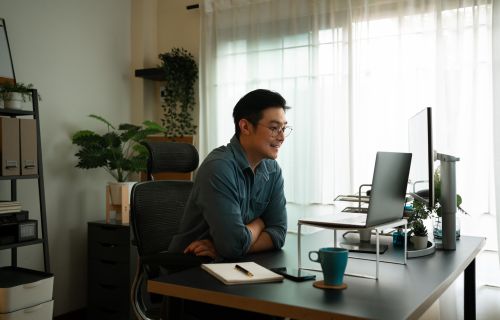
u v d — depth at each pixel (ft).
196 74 12.67
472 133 8.96
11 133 8.81
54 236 11.12
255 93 5.38
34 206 10.67
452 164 5.75
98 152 10.91
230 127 11.87
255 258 5.06
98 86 12.19
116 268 10.70
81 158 10.89
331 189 10.50
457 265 4.76
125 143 12.50
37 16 10.71
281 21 11.13
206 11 12.16
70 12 11.47
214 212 4.98
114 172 12.52
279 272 4.21
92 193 12.03
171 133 12.85
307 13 10.80
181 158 6.75
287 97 10.98
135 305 5.94
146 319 5.94
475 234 8.93
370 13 10.19
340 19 10.44
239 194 5.32
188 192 6.88
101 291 10.96
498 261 8.80
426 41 9.50
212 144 12.10
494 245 8.86
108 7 12.48
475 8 8.96
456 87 9.11
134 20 13.14
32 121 9.21
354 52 10.30
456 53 9.11
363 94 10.18
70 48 11.48
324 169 10.59
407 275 4.29
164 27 13.39
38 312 8.61
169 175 12.18
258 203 5.68
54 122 11.09
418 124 6.23
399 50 9.75
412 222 5.67
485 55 8.96
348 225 4.35
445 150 9.18
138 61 13.05
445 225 5.75
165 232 6.43
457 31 9.09
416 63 9.60
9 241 8.79
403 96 9.71
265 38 11.37
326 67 10.61
